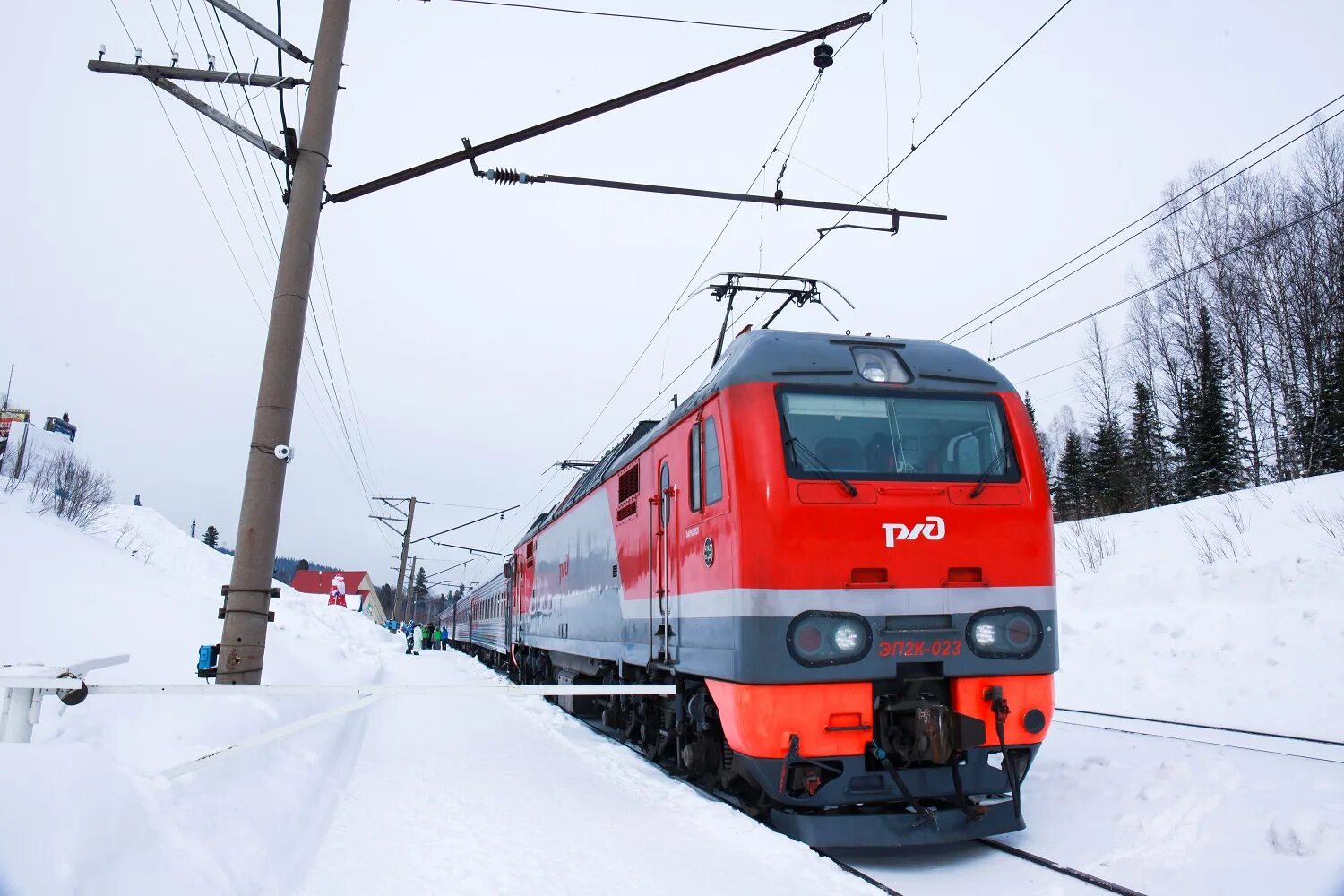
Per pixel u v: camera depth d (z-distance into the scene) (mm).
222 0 7430
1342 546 13602
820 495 6012
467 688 6414
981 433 6578
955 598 6055
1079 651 12695
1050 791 6949
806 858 5383
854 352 6711
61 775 3449
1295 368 27875
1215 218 32219
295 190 8133
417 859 5348
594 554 11547
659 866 5246
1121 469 34750
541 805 6953
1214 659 10609
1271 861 4820
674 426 7941
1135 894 4805
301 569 88938
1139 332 36188
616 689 6938
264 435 7746
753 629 5816
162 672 7543
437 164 8344
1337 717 8180
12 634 7352
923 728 5707
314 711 9234
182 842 3973
